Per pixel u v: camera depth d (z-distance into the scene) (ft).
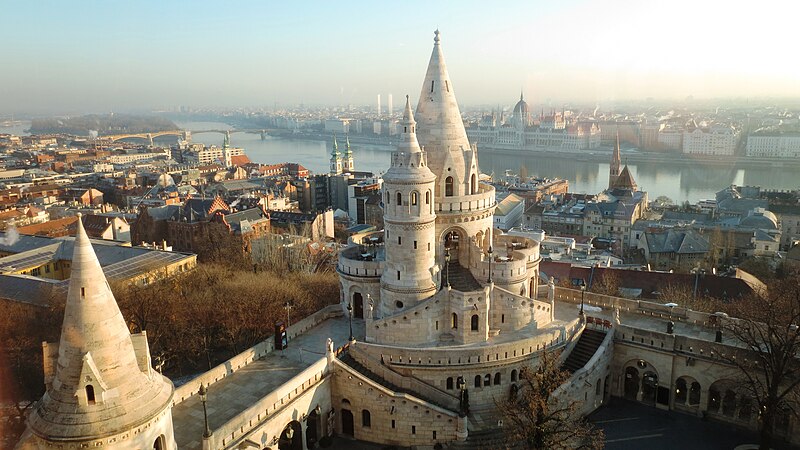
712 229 586.04
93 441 123.75
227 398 205.98
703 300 334.85
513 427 209.67
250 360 235.40
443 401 224.33
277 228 595.47
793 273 415.03
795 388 217.36
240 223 533.55
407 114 242.99
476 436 218.18
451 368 226.38
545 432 192.95
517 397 225.76
